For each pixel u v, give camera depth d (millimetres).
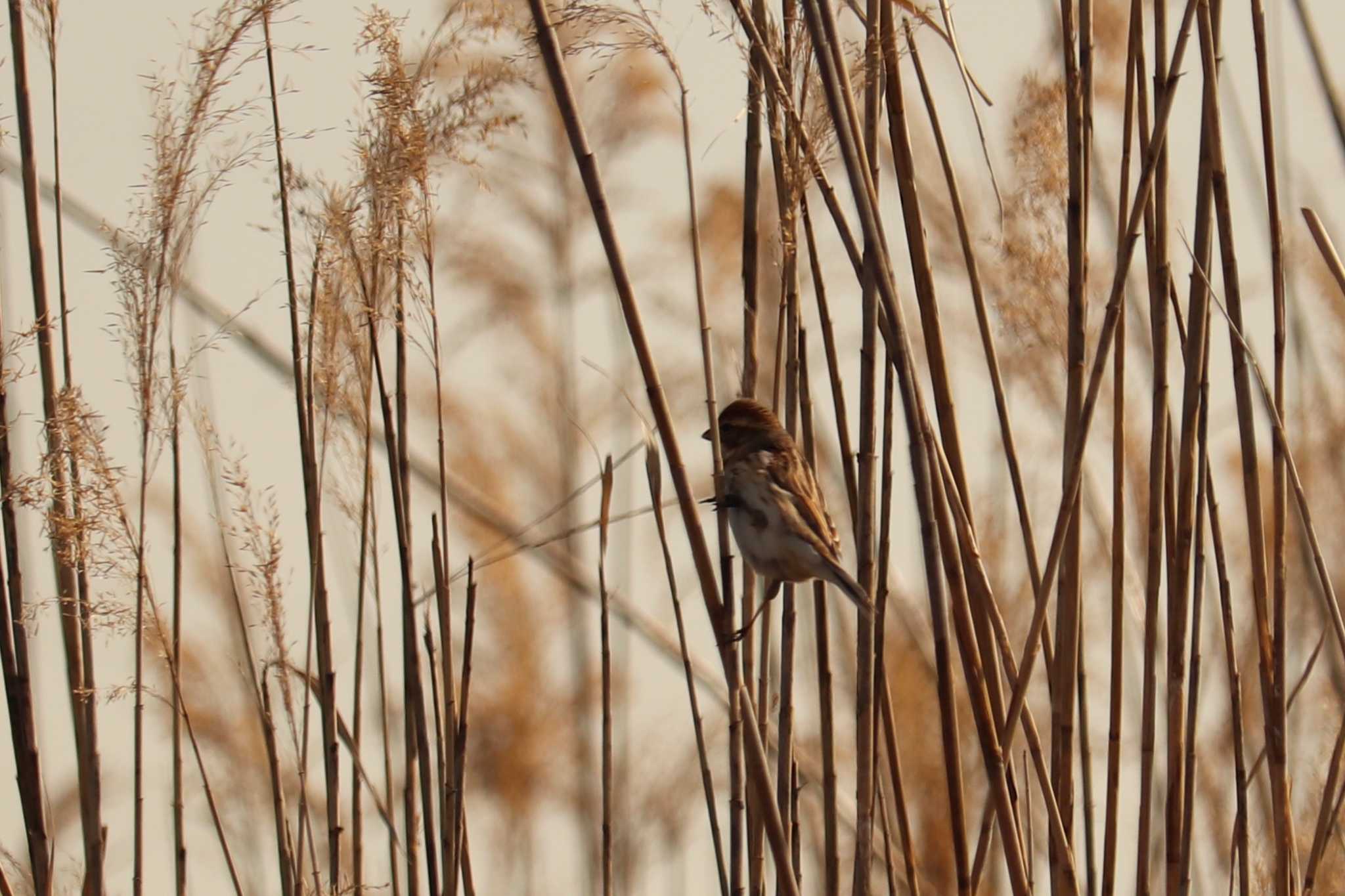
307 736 10828
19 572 9727
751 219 9969
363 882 10852
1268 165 9883
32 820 9719
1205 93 9695
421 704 10094
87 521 9711
